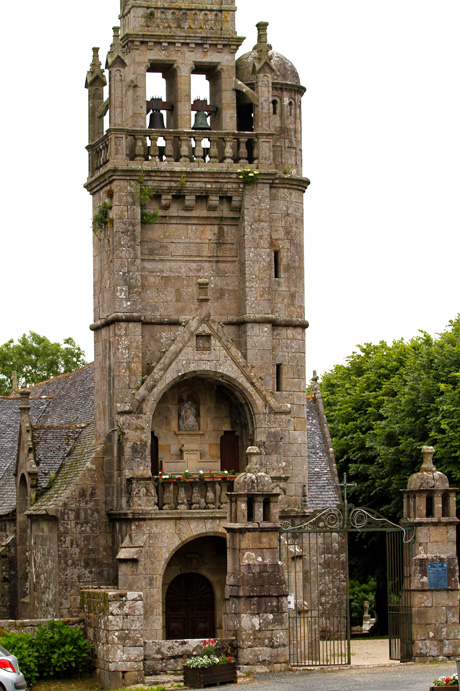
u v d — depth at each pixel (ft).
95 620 136.87
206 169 166.81
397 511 209.87
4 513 189.16
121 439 159.53
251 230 168.25
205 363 161.38
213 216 169.17
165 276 167.43
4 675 117.50
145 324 165.99
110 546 163.63
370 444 215.31
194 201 167.53
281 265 171.42
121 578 154.92
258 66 169.99
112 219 164.96
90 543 163.12
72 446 178.40
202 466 165.89
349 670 134.62
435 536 140.15
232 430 167.22
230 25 171.12
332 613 183.01
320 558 191.31
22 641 137.08
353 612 288.92
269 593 135.54
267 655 134.72
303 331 172.45
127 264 164.25
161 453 165.07
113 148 164.96
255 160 169.48
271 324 168.76
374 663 141.90
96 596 136.87
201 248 168.86
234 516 137.49
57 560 162.30
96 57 177.06
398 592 146.82
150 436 158.81
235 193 168.35
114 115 165.17
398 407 211.00
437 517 140.36
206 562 164.66
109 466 163.84
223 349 162.09
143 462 158.30
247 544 136.36
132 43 168.66
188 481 158.92
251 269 167.94
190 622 164.04
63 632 138.41
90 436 174.91
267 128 169.48
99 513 163.63
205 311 161.68
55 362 338.13
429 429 204.95
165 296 167.22
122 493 159.94
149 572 156.25
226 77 170.81
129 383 163.12
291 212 172.55
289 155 173.78
